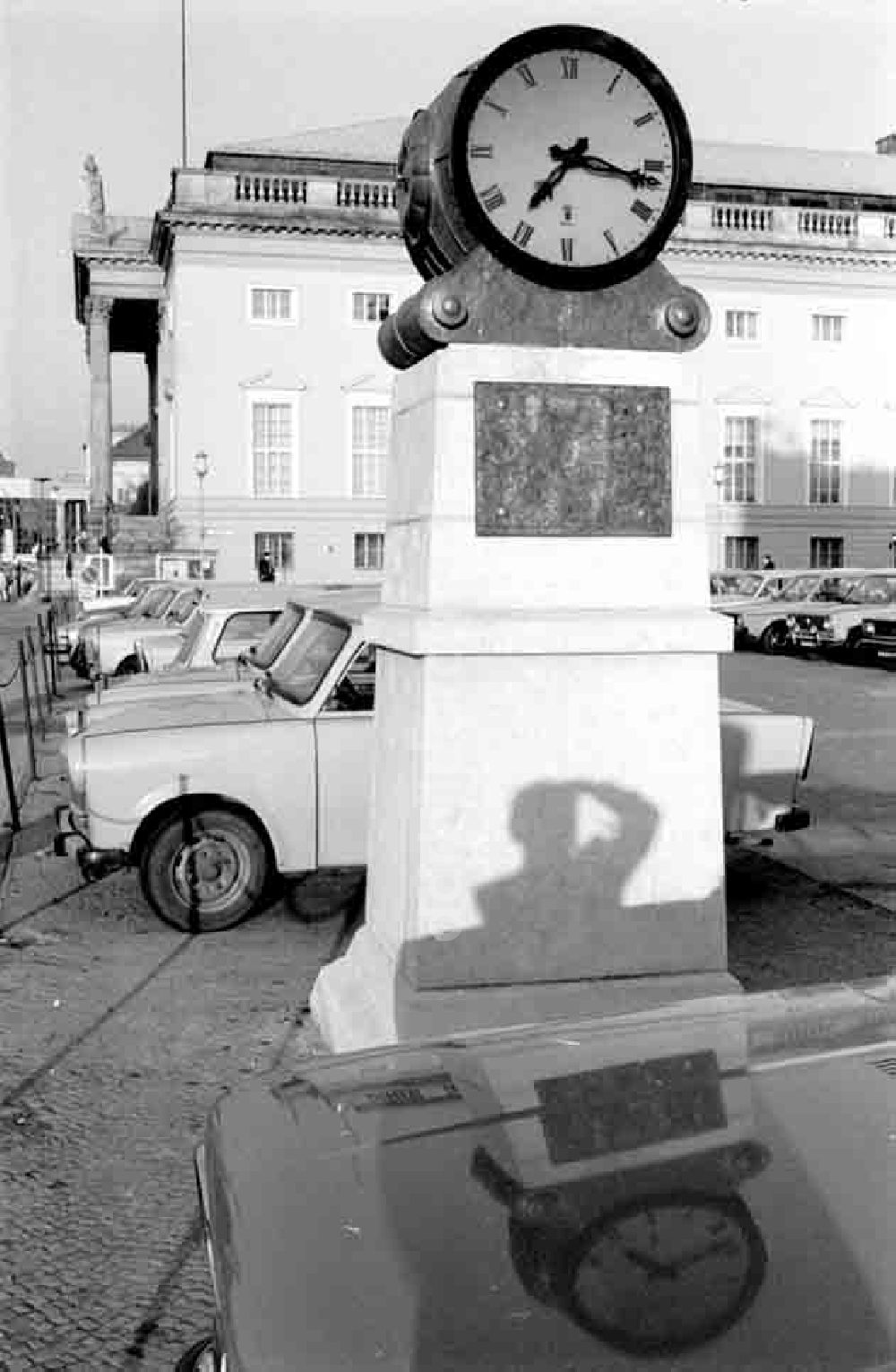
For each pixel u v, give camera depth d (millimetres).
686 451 5000
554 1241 1904
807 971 6484
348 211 46875
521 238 4824
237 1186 2160
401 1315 1774
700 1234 1893
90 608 27609
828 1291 1752
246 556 47562
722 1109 2262
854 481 52375
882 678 22625
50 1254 3895
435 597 4801
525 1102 2359
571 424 4895
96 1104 4992
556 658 4832
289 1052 5516
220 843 7406
